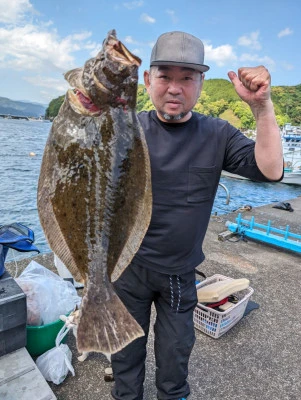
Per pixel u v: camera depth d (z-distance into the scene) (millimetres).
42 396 2336
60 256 1692
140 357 2387
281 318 3930
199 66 1848
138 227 1764
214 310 3375
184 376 2414
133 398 2418
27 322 2865
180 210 2109
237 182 21500
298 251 5703
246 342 3461
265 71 1626
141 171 1716
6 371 2484
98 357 3088
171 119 2033
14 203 12609
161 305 2307
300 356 3305
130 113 1646
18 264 4625
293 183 20703
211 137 2115
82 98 1594
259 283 4766
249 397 2783
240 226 6488
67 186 1639
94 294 1710
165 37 1868
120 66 1508
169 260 2160
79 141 1605
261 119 1768
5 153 26375
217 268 5164
